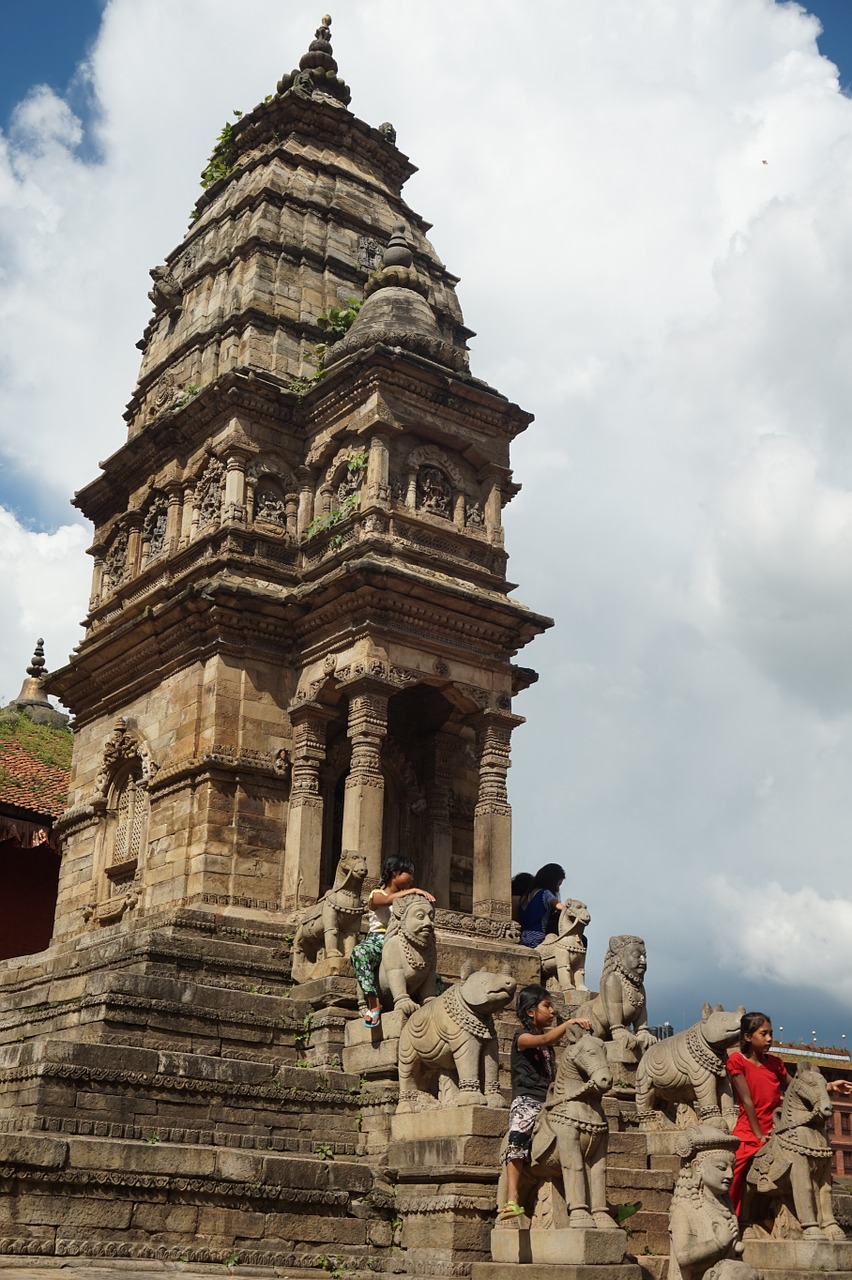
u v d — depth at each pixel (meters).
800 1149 16.80
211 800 28.14
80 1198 14.88
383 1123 19.42
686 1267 13.89
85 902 32.00
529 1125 15.07
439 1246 16.27
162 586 31.61
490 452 31.98
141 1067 18.61
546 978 26.88
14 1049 18.83
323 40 39.25
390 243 34.00
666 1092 19.80
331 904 24.02
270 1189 16.11
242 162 37.44
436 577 29.34
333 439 31.31
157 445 33.78
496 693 29.89
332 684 28.86
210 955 23.94
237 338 33.50
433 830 30.91
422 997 20.58
